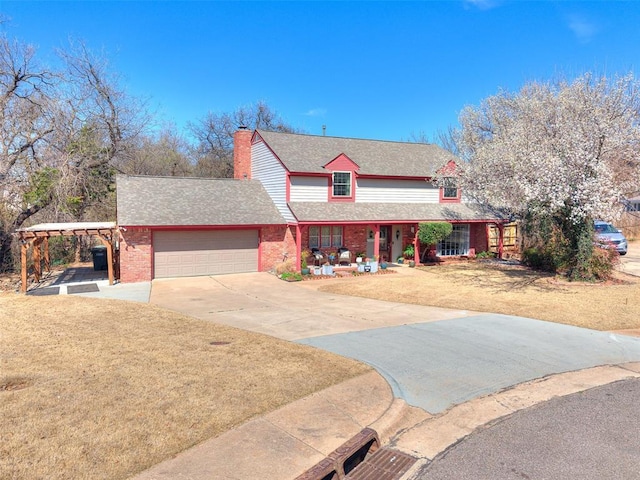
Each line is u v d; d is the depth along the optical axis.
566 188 13.84
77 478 3.96
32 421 5.03
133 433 4.79
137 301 12.80
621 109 14.81
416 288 15.25
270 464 4.30
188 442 4.65
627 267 19.39
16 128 18.30
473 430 5.29
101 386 6.09
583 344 8.73
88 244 22.98
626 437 5.06
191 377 6.48
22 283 14.30
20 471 4.03
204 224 17.27
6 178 18.02
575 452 4.74
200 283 16.33
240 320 10.52
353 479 4.34
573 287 15.01
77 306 11.87
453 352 8.12
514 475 4.32
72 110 19.95
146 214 16.97
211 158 41.91
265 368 6.96
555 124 16.56
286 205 19.12
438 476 4.34
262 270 19.08
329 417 5.36
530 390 6.48
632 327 10.05
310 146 21.52
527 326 10.08
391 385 6.50
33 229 15.05
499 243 23.58
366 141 24.05
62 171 19.02
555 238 18.00
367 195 21.03
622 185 15.23
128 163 26.69
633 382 6.80
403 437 5.16
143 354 7.57
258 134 21.81
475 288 15.16
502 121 24.09
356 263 20.09
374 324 10.24
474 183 20.67
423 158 23.73
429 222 20.38
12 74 17.98
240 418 5.21
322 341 8.71
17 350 7.76
